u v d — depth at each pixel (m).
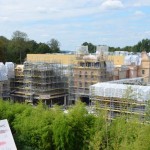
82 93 167.88
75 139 66.69
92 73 165.62
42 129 69.19
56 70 176.25
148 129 42.81
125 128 49.88
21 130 72.62
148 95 93.44
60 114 69.25
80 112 67.75
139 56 194.88
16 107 81.75
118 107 108.12
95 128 62.69
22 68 180.88
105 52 189.50
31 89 174.00
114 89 115.38
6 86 175.50
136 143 41.81
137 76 178.25
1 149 41.16
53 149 69.62
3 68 176.00
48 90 171.75
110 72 170.25
